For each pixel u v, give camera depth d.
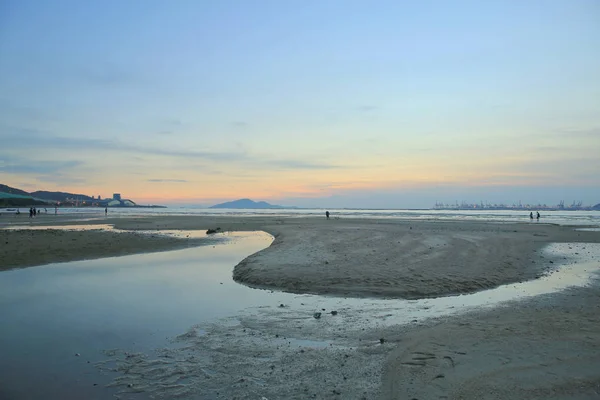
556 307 10.54
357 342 8.02
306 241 25.48
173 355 7.45
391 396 5.64
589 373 6.11
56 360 7.21
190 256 21.70
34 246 23.47
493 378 6.02
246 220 64.75
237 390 5.99
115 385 6.21
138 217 78.88
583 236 32.53
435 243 24.03
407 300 11.69
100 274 16.11
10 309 10.77
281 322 9.53
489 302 11.27
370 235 29.53
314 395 5.77
